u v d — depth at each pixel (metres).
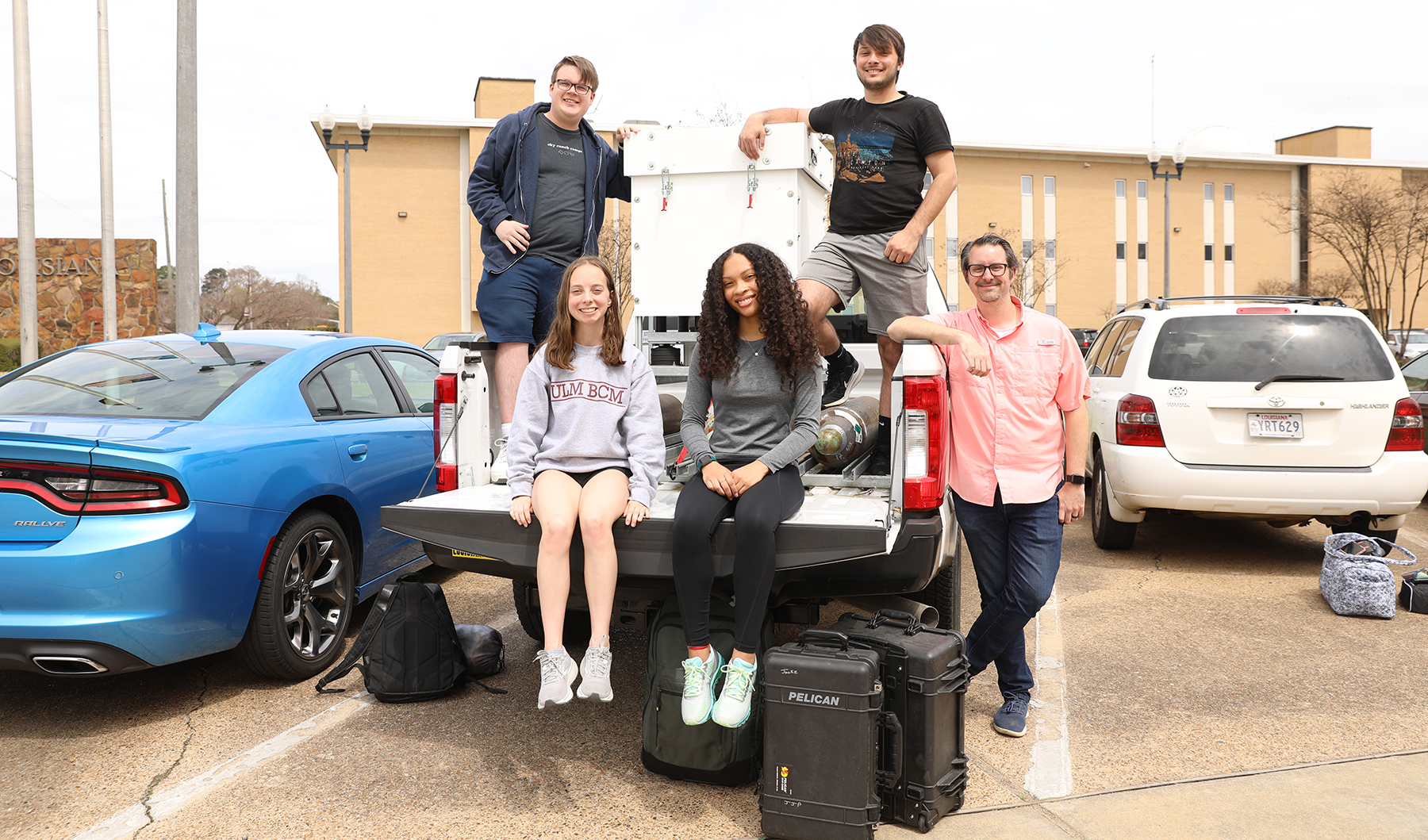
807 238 4.50
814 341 3.10
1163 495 5.62
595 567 2.95
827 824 2.62
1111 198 41.34
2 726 3.54
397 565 4.84
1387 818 2.78
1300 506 5.46
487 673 3.96
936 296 4.93
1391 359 5.51
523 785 3.04
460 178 34.06
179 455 3.41
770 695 2.67
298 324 52.19
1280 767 3.14
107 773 3.14
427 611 3.73
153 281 20.08
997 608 3.43
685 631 2.90
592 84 4.51
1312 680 3.96
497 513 3.17
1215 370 5.57
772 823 2.68
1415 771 3.09
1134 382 5.82
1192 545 6.56
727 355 3.11
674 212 4.45
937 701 2.75
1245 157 41.34
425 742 3.38
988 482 3.34
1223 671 4.08
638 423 3.24
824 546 2.83
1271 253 42.44
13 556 3.18
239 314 49.88
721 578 3.00
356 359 4.89
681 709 2.99
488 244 4.51
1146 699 3.78
